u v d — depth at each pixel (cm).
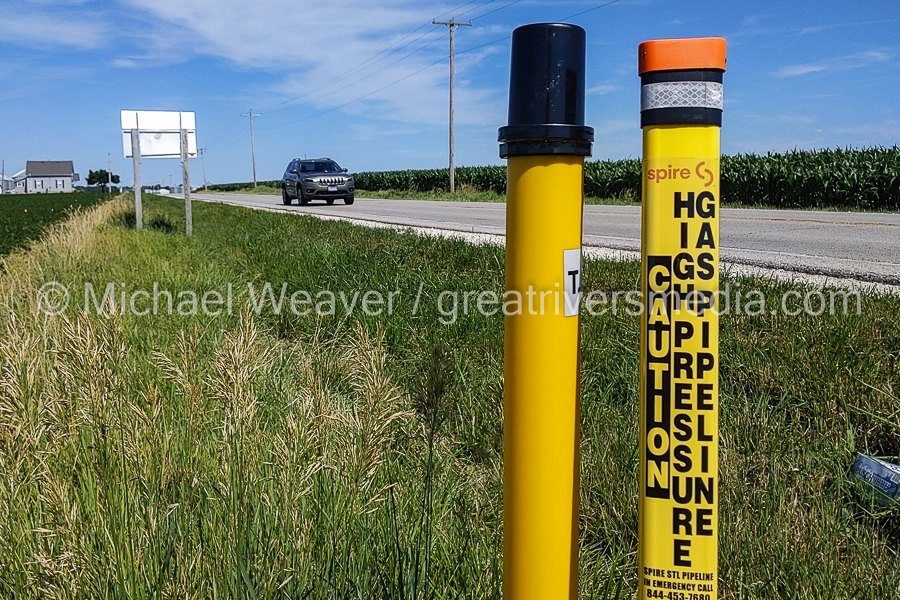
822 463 318
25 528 224
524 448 126
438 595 203
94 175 16038
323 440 255
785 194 2536
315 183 3117
